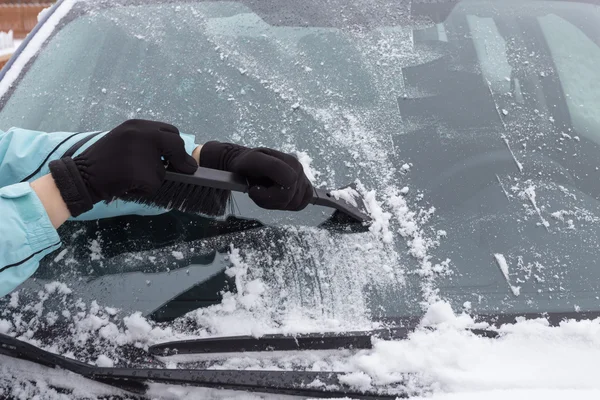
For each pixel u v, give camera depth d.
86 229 1.09
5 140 1.08
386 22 1.48
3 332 0.96
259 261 1.03
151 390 0.88
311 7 1.54
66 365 0.87
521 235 1.06
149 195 0.97
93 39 1.49
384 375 0.87
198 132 1.26
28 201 0.85
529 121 1.26
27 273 0.88
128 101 1.33
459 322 0.94
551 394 0.80
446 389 0.85
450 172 1.17
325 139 1.24
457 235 1.07
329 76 1.36
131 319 0.95
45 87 1.39
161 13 1.55
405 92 1.32
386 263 1.03
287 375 0.87
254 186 0.95
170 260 1.04
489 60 1.38
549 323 0.95
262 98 1.32
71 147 1.07
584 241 1.06
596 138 1.23
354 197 1.11
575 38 1.44
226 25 1.50
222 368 0.89
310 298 0.98
